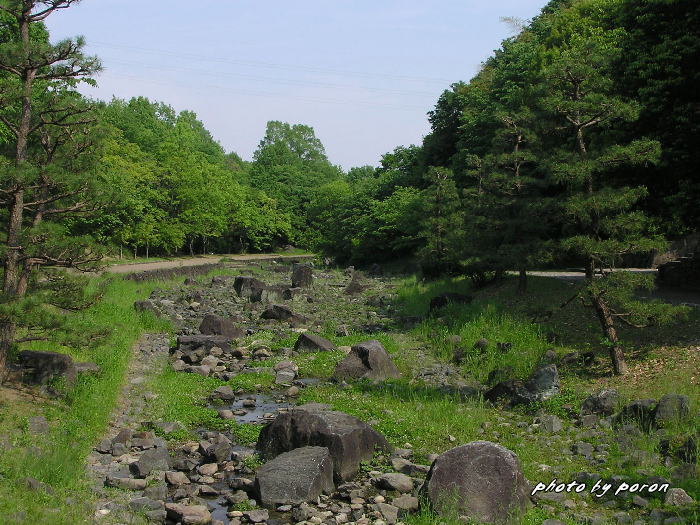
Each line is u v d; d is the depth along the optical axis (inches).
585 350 688.4
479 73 2289.6
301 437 446.9
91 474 412.5
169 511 360.5
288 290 1343.5
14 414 467.2
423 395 616.4
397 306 1199.6
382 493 402.0
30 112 522.3
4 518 319.3
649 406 489.7
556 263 1379.2
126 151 2113.7
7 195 501.7
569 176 636.7
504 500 350.3
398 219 2066.9
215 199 2566.4
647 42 895.7
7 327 496.4
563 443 479.5
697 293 877.2
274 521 362.3
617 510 368.2
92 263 533.3
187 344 796.6
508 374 648.4
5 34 901.2
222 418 561.3
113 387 594.9
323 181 4210.1
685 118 811.4
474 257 1028.5
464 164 1795.0
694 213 851.4
